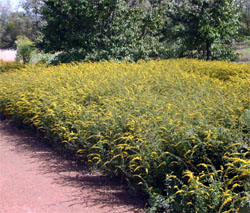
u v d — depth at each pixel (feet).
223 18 44.34
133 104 16.42
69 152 18.78
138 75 24.89
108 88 20.51
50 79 25.25
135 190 13.37
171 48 50.26
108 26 42.37
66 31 43.70
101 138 14.83
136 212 12.16
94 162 16.03
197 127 12.50
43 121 20.40
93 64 34.91
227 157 10.76
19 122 25.29
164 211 11.57
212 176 10.62
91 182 15.05
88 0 40.37
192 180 10.59
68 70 29.76
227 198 9.72
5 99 26.27
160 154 12.45
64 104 19.34
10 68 45.98
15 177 15.72
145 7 45.42
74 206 12.76
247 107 15.58
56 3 41.73
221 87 20.03
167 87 22.04
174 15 47.42
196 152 11.94
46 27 44.16
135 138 13.57
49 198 13.46
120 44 41.91
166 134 12.76
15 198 13.46
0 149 20.35
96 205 12.82
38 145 21.03
